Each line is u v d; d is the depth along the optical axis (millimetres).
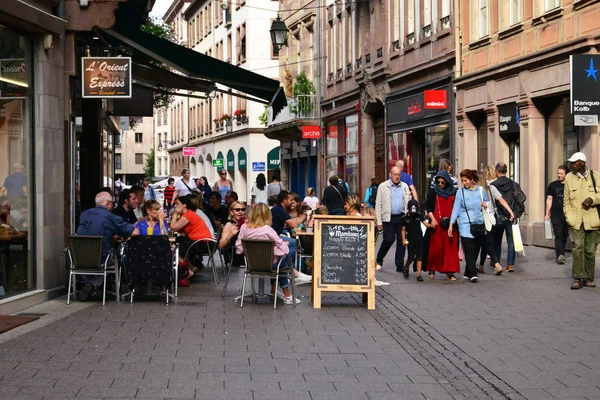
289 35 49938
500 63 23828
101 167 23766
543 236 21609
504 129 24156
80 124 20016
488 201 15578
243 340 9906
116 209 16078
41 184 12812
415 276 16484
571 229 13992
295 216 16062
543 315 11594
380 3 34812
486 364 8695
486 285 14844
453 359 8953
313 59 45750
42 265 12859
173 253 13891
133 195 16188
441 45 28406
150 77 19078
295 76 48969
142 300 13203
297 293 14352
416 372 8352
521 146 22984
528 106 22469
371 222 12562
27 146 12625
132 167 110500
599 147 19344
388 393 7527
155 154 102938
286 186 53438
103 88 14508
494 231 16719
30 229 12703
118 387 7555
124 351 9141
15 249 12148
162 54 16031
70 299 13078
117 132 37875
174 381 7824
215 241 15336
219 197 20156
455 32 27016
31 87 12773
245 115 58906
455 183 15797
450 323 11133
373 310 12383
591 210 13930
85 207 21828
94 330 10422
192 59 16422
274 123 51156
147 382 7762
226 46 65375
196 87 19766
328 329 10750
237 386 7691
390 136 33688
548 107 22375
